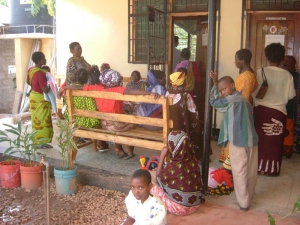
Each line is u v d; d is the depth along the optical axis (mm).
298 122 5449
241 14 6039
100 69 6969
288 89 4250
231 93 3439
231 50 6172
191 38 7148
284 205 3623
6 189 4145
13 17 10797
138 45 7035
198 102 7027
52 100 5184
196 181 3357
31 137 4242
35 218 3430
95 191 4055
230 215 3389
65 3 7625
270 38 6020
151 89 4508
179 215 3361
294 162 5055
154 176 3670
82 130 4508
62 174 3900
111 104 4234
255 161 3527
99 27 7375
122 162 4805
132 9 6945
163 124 3865
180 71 4410
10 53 10961
